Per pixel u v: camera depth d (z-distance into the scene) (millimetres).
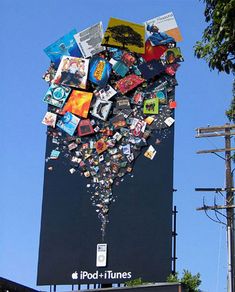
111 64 38000
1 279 28219
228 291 33656
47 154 37281
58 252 35625
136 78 37500
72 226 35875
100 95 37625
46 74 38688
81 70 38219
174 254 38344
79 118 37469
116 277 34469
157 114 36594
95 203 35938
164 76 37250
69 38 38938
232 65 13750
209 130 36062
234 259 34062
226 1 13266
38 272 35469
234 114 19016
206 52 13961
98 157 36625
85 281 34844
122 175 36000
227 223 34750
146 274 34094
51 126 37719
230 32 13234
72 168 36750
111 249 35000
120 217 35406
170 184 35281
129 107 37062
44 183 36812
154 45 37844
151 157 35969
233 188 35156
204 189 35219
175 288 29062
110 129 36938
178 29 37844
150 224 34844
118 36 38281
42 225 36156
